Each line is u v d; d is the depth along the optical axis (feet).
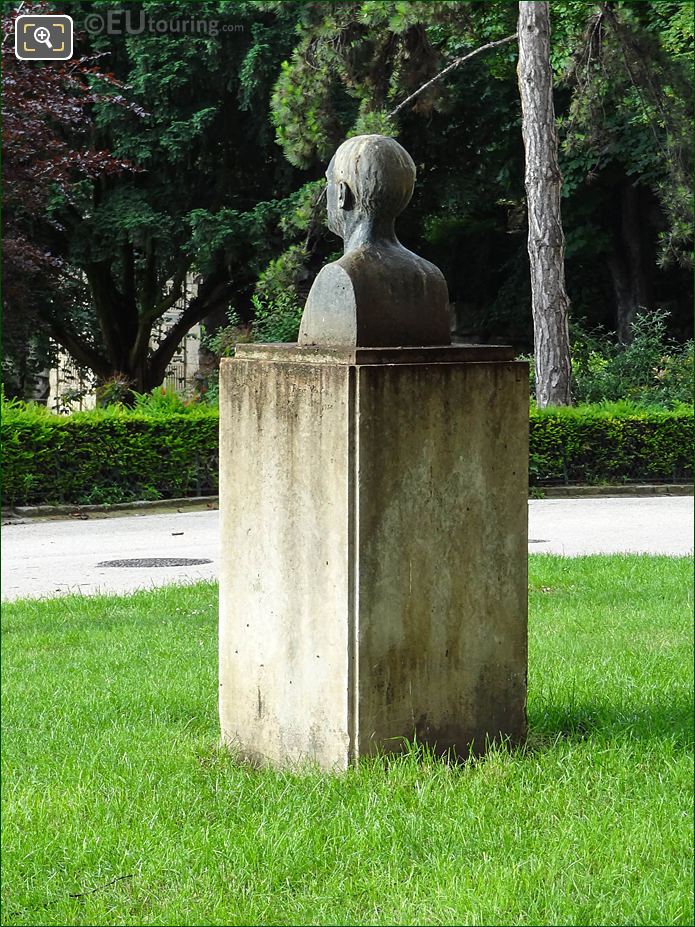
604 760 19.39
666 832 16.72
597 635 29.78
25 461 58.18
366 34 74.90
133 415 60.70
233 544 20.40
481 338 105.29
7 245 75.97
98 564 43.73
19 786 19.25
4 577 41.16
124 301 105.60
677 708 22.65
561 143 80.79
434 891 15.12
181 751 20.71
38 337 98.78
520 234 104.27
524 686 20.01
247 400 19.83
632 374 76.74
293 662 19.35
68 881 15.79
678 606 33.45
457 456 18.94
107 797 18.48
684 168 74.08
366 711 18.43
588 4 79.97
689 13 78.28
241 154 93.91
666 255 79.25
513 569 19.71
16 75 71.77
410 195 19.77
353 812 17.10
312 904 15.02
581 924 14.38
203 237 89.04
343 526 18.25
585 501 63.26
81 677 26.73
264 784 18.65
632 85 76.02
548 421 66.69
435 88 77.30
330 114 75.77
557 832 16.66
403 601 18.63
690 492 67.10
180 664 27.66
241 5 86.69
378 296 18.99
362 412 17.97
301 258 79.30
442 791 17.81
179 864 16.02
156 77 86.53
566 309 70.18
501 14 88.69
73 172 90.63
